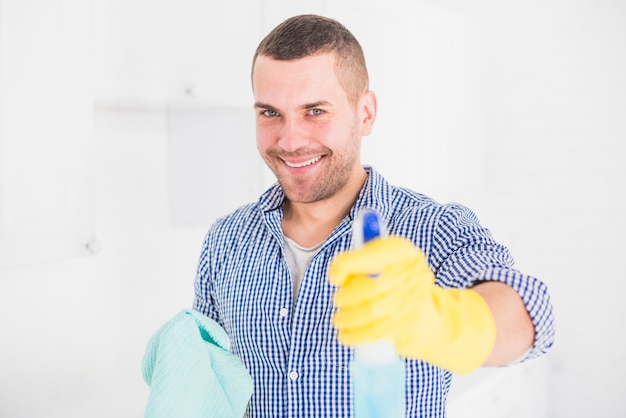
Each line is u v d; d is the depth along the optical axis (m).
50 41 1.29
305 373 1.11
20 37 1.23
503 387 2.50
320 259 1.12
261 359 1.16
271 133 1.10
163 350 1.04
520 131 2.91
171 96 1.56
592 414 2.84
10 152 1.22
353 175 1.16
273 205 1.19
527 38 2.87
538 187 2.90
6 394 1.60
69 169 1.35
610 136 2.74
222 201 1.90
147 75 1.50
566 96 2.81
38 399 1.67
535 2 2.85
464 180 2.73
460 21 2.66
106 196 1.83
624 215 2.74
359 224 0.65
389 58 2.23
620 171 2.73
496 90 2.95
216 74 1.67
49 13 1.29
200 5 1.61
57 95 1.31
